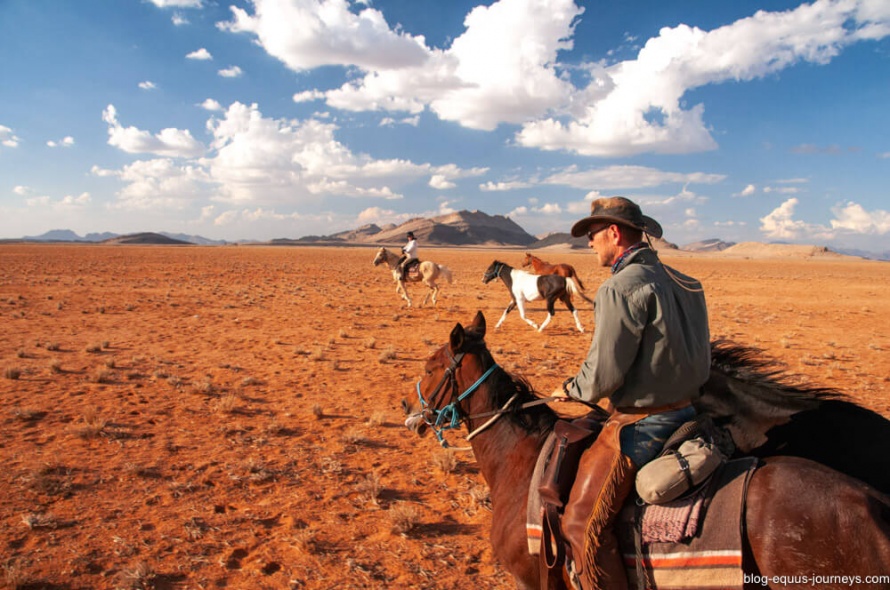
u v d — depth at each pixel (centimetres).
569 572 305
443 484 714
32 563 507
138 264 5931
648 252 311
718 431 311
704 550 266
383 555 545
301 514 623
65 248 12681
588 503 298
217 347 1581
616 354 286
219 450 803
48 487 654
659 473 277
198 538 564
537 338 1817
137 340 1659
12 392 1065
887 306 3053
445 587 496
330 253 12481
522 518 338
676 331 285
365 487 677
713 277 5891
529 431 366
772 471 274
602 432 317
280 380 1222
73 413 948
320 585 494
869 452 312
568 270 1947
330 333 1855
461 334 382
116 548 539
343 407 1033
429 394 405
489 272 1958
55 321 1962
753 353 368
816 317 2528
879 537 236
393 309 2530
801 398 335
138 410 974
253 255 9894
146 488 673
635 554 288
